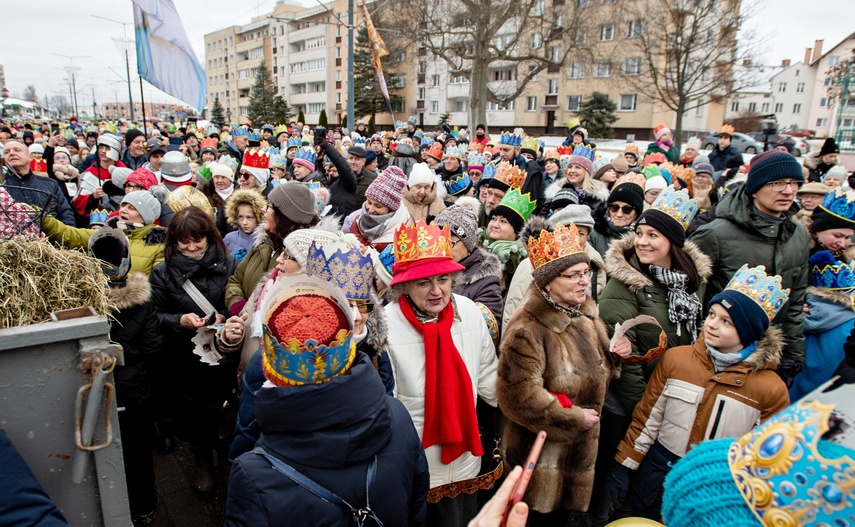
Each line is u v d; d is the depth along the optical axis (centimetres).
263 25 7775
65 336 126
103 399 133
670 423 242
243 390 185
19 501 113
